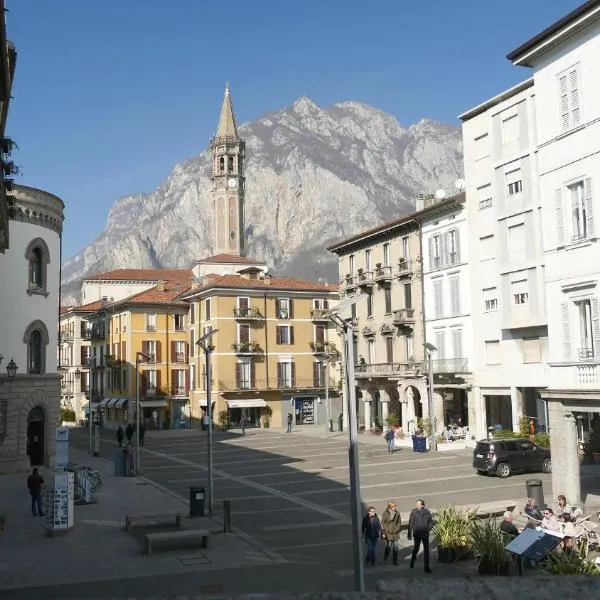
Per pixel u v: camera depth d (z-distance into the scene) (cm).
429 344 4862
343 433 6569
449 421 5566
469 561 1959
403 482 3462
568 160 2647
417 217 5656
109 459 5044
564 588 1066
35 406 4256
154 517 2489
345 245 6800
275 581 1806
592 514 2269
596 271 2505
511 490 3128
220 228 17888
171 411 8306
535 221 4309
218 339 7619
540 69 2802
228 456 4925
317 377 8044
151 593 1712
